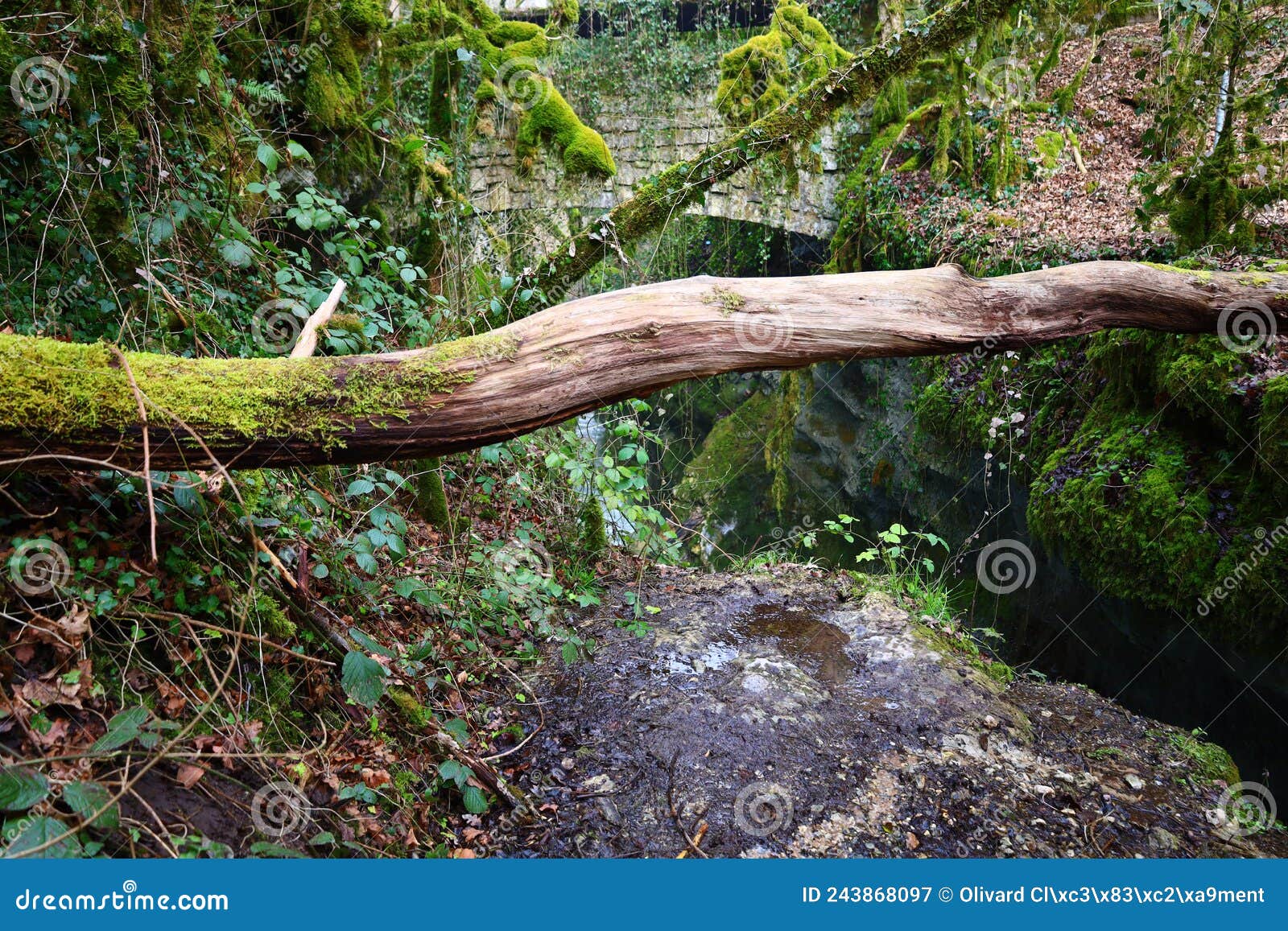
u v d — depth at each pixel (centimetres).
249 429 204
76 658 192
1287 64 544
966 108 729
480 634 343
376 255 365
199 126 331
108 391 192
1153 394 532
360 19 434
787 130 404
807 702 325
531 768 285
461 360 218
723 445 1094
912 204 775
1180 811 289
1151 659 505
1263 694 430
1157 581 478
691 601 415
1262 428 438
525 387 222
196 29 316
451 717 289
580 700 322
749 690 330
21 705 179
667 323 231
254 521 238
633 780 279
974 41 701
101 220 279
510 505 428
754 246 1067
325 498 300
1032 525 585
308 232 421
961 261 708
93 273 270
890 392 840
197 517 228
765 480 1038
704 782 279
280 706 229
